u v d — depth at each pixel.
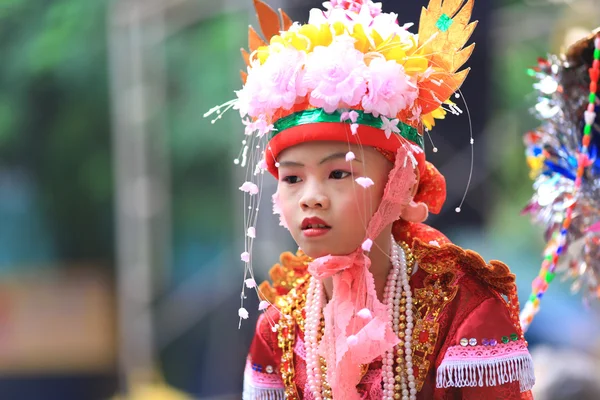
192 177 22.97
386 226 4.71
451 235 12.20
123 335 18.45
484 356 4.46
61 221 25.30
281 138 4.47
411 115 4.57
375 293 4.52
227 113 20.67
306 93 4.39
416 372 4.62
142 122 18.02
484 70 11.81
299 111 4.44
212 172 22.88
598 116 5.36
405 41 4.55
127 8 17.44
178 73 21.06
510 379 4.46
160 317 18.86
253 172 4.87
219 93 20.80
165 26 17.97
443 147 11.82
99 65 23.91
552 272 5.37
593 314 13.73
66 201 25.30
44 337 20.06
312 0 10.89
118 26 17.69
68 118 24.86
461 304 4.62
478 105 11.86
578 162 5.30
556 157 5.52
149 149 18.56
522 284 14.60
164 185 18.83
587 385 7.22
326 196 4.41
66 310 20.14
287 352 4.94
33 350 20.00
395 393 4.60
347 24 4.56
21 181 25.11
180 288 19.39
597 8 12.65
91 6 23.11
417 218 4.70
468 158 11.92
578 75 5.40
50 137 25.03
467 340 4.49
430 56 4.60
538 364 7.56
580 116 5.41
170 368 18.91
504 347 4.48
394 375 4.63
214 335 17.64
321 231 4.44
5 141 24.73
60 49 23.42
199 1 17.52
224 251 21.61
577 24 12.55
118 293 19.39
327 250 4.48
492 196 16.72
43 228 25.20
